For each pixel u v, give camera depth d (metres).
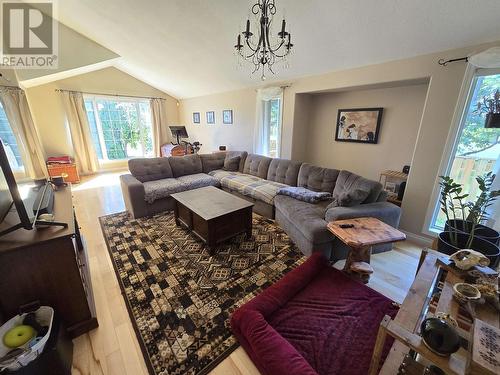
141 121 6.50
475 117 2.21
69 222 1.41
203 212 2.29
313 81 3.48
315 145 4.23
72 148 5.35
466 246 1.74
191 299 1.71
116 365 1.26
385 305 1.60
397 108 3.12
